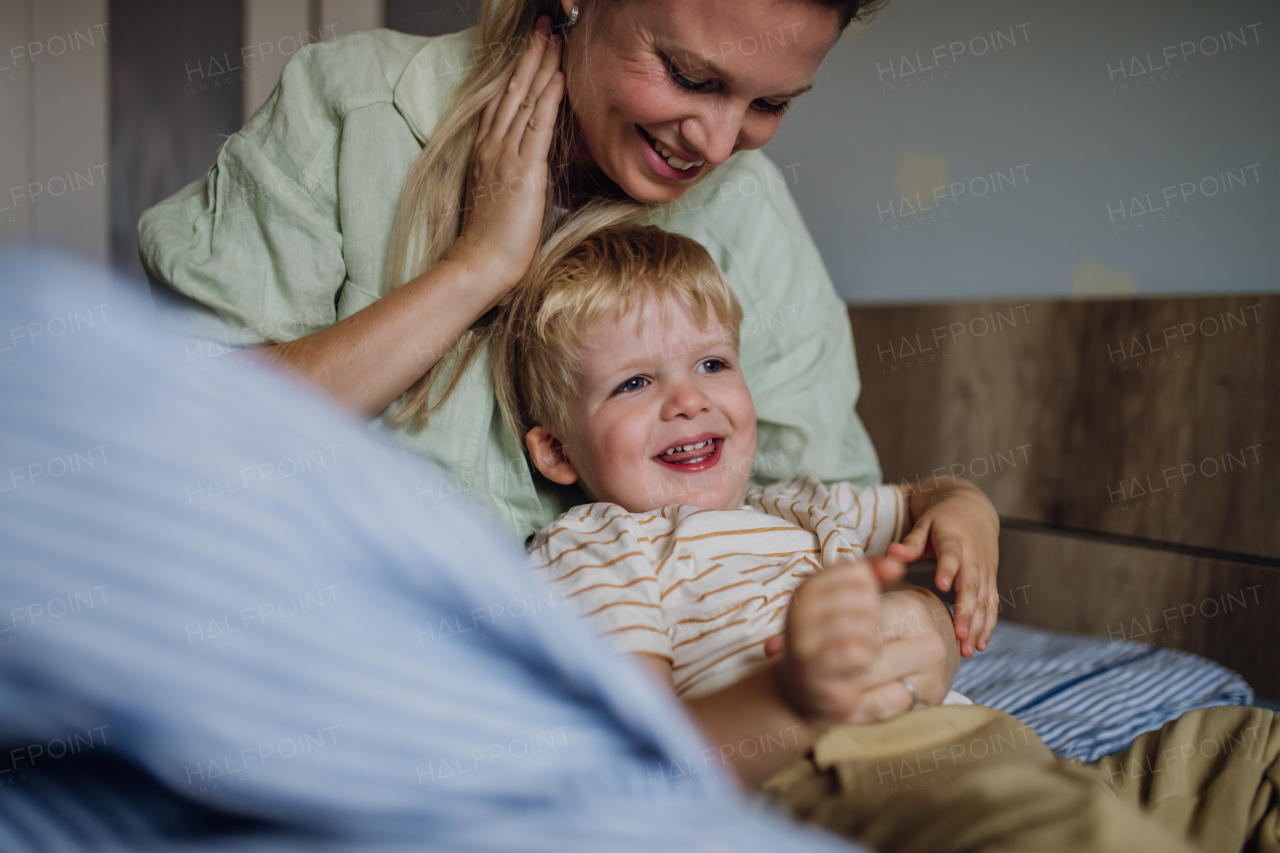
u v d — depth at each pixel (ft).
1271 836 1.71
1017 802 1.37
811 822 1.48
